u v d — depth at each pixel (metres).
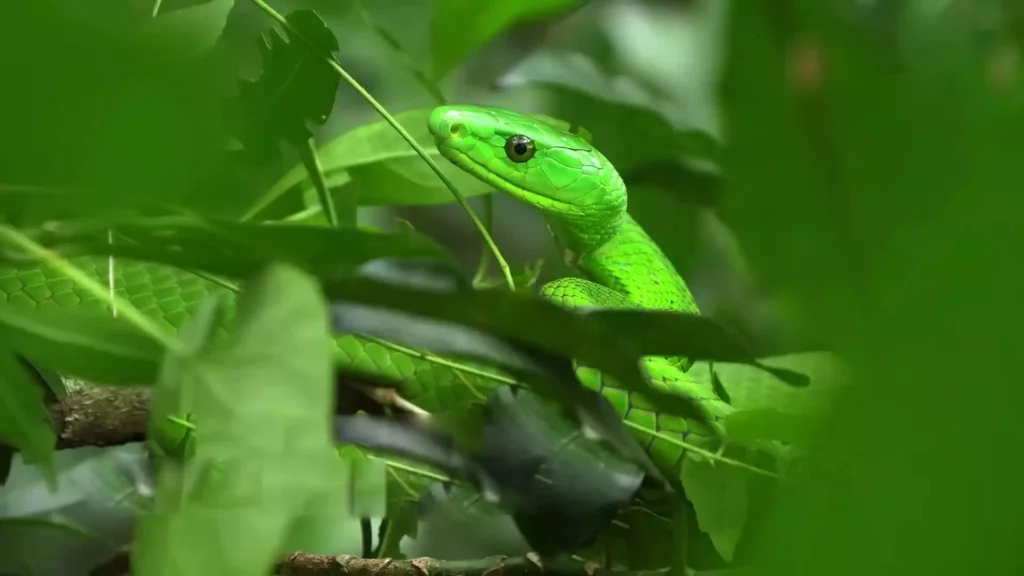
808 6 0.26
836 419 0.12
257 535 0.16
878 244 0.13
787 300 0.20
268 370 0.16
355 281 0.19
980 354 0.11
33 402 0.21
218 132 0.13
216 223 0.19
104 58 0.12
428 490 0.32
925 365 0.11
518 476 0.25
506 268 0.31
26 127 0.12
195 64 0.12
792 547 0.13
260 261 0.20
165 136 0.12
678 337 0.22
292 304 0.17
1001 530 0.11
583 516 0.24
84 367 0.20
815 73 0.23
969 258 0.11
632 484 0.25
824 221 0.18
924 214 0.12
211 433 0.16
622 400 0.31
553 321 0.20
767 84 0.24
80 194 0.15
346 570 0.32
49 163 0.12
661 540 0.30
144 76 0.12
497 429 0.25
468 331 0.21
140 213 0.19
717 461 0.29
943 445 0.11
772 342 0.22
